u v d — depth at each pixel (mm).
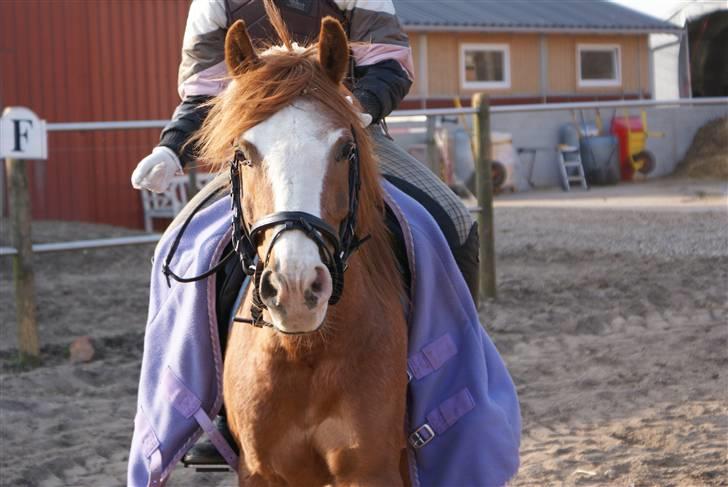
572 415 5141
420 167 3283
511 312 7410
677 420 4961
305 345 2537
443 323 2914
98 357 6676
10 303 8273
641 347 6371
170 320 3008
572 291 8016
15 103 13359
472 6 21703
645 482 4164
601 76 22453
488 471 2816
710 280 8117
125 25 13922
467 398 2859
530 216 12523
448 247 2980
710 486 4082
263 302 2330
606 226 11016
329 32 2578
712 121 13414
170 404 2891
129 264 10078
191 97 3262
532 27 20688
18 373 6344
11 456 4793
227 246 3000
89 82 13734
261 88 2473
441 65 20531
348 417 2615
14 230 6438
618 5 23578
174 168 3090
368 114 2812
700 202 11961
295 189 2354
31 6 13375
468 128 15836
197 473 4648
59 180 12805
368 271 2752
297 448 2654
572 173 17641
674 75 22422
